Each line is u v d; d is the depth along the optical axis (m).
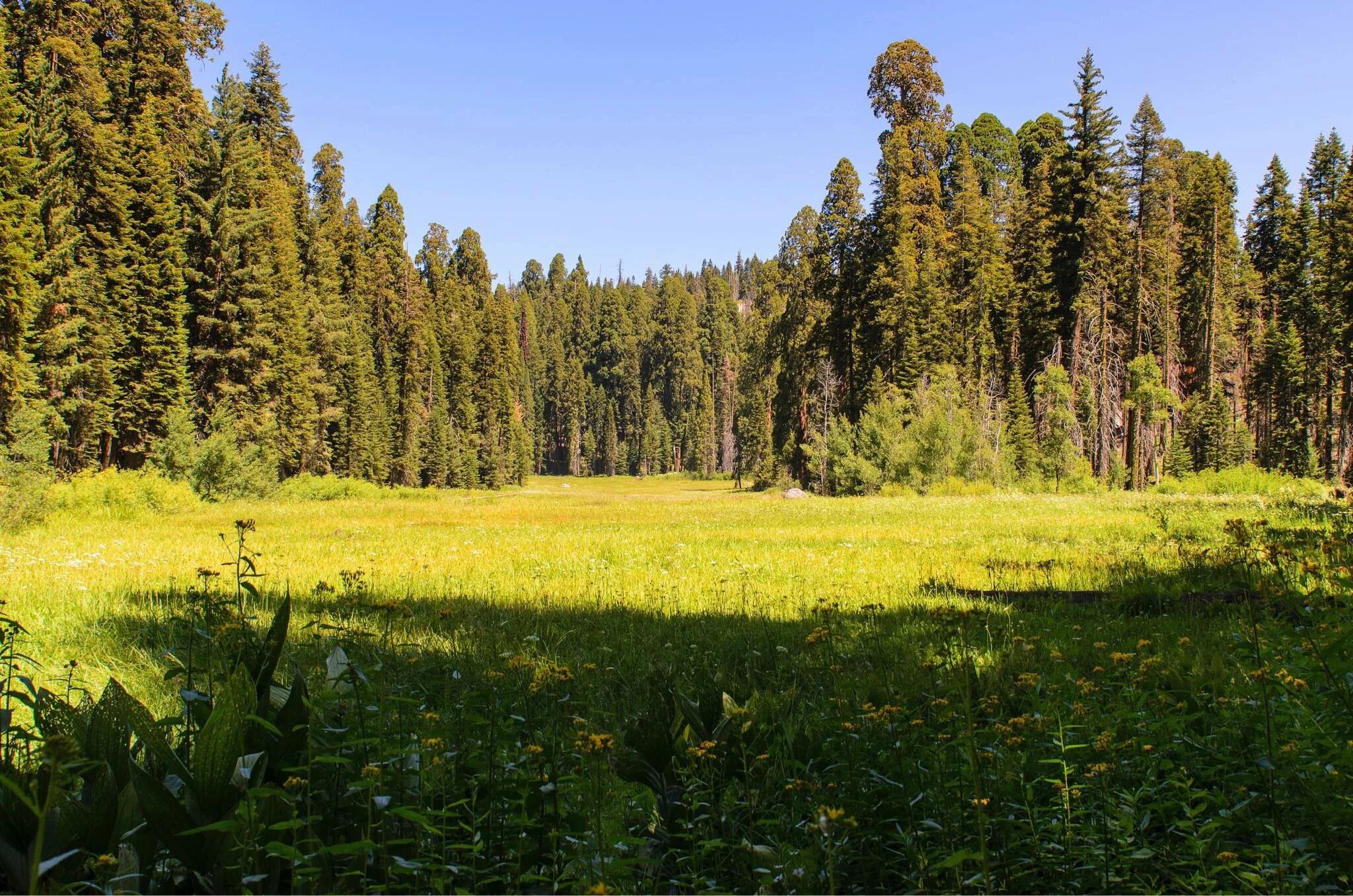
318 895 2.42
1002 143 69.81
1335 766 2.83
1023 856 2.85
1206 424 53.81
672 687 3.78
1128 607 8.20
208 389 42.22
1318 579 5.09
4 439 25.92
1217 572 9.66
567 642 7.16
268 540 17.19
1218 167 69.62
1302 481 31.78
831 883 2.41
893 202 52.75
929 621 7.28
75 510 22.98
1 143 27.02
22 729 2.62
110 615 7.61
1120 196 50.56
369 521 25.09
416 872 2.49
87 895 2.43
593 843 2.75
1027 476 42.50
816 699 4.79
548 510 33.19
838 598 9.42
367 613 7.86
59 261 31.44
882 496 39.12
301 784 2.47
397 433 75.88
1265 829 2.86
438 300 93.06
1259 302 65.94
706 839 2.95
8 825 2.39
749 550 15.61
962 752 3.18
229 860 2.44
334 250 67.00
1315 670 3.32
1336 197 54.50
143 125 38.06
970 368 51.44
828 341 55.75
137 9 39.56
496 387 97.06
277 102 59.19
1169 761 3.35
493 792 2.87
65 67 34.66
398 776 2.83
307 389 52.03
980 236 54.72
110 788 2.51
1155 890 2.63
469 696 3.76
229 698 2.52
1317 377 54.19
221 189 42.12
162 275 37.69
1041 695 4.50
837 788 3.27
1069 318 50.81
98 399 33.78
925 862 2.61
